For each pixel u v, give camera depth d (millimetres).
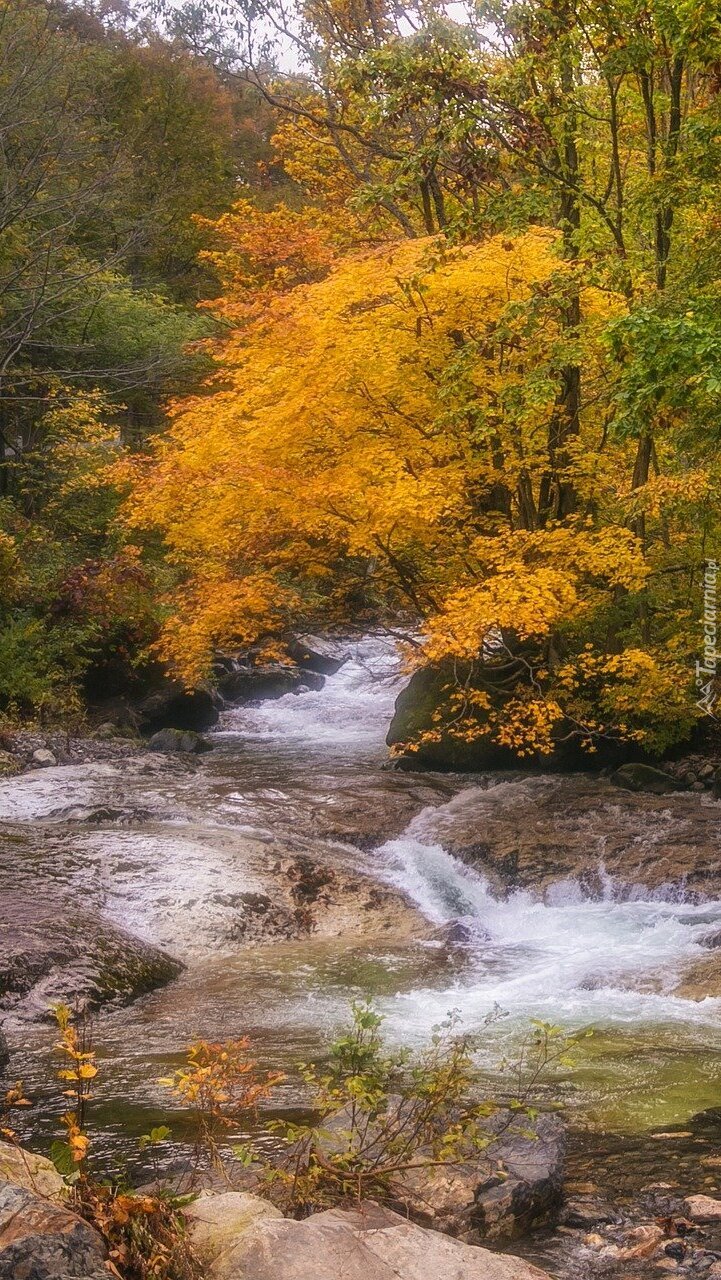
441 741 15773
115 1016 8055
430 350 14367
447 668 16406
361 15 20703
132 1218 3100
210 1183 4637
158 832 11539
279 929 10141
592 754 15406
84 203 25016
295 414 13836
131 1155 5367
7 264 24953
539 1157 4875
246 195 38875
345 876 11133
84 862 10469
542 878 11312
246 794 13578
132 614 20547
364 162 23797
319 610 17172
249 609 15383
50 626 20438
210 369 27703
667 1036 7422
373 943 10055
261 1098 6227
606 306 14344
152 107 37688
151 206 32781
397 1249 3432
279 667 23750
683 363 10305
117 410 27922
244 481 13727
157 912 9852
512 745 13805
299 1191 4273
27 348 26203
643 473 15094
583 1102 6230
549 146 15109
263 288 21516
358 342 13500
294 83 23312
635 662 13477
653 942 9742
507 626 12969
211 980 8945
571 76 15430
